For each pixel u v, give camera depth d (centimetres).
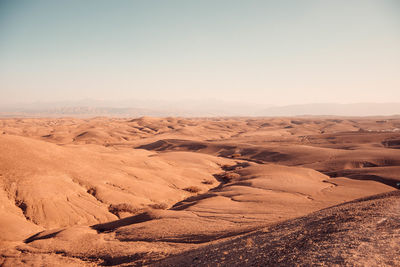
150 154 7419
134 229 2106
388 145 8262
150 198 3588
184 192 4091
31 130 16688
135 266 1353
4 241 2138
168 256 1389
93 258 1627
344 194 3148
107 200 3231
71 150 4131
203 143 9700
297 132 17025
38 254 1789
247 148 8525
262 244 1151
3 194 2728
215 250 1256
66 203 2942
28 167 3188
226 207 2509
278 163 6838
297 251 928
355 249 809
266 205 2558
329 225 1146
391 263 691
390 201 1340
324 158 6359
